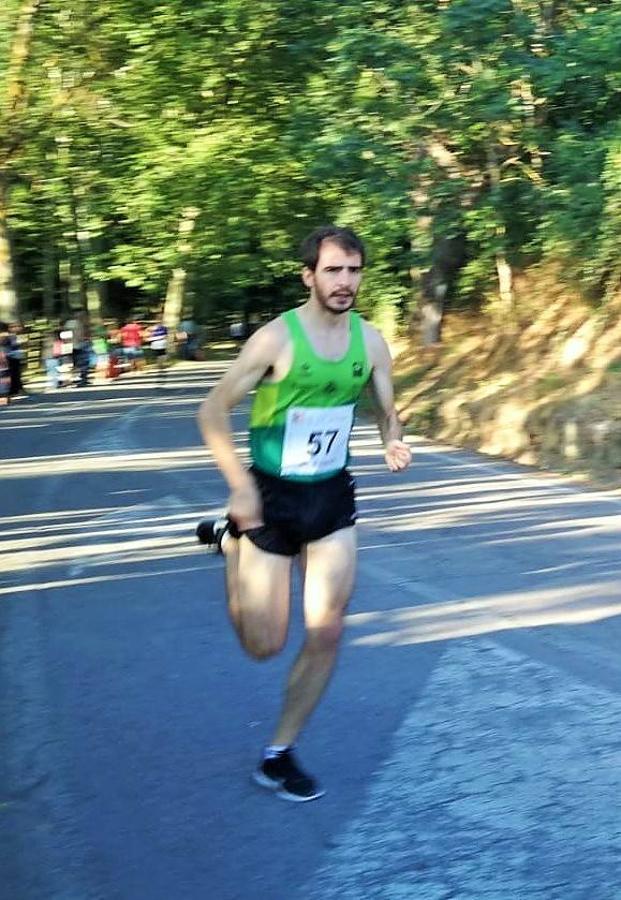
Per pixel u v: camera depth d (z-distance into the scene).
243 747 5.15
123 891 3.93
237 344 57.62
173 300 47.41
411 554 9.09
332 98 20.30
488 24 18.06
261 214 29.41
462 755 4.96
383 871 3.99
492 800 4.52
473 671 6.08
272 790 4.66
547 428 14.98
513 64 18.58
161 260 30.23
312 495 4.48
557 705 5.54
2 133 29.05
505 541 9.52
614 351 16.83
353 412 4.56
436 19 18.78
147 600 7.79
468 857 4.07
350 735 5.23
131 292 56.72
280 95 27.23
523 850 4.11
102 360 38.69
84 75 28.23
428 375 22.06
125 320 56.41
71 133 29.03
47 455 16.77
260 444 4.50
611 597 7.57
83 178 29.89
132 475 14.09
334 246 4.35
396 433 4.72
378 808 4.49
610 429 13.88
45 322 46.22
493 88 18.67
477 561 8.78
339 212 21.59
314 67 25.48
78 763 5.03
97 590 8.12
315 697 4.63
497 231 21.06
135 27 26.31
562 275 19.80
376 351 4.60
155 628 7.09
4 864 4.16
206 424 4.45
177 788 4.74
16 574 8.75
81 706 5.74
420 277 24.62
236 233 29.80
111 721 5.52
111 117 28.81
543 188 18.72
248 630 4.59
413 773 4.79
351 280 4.36
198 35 26.55
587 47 17.77
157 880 4.00
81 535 10.27
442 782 4.70
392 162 19.59
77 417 23.62
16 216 34.75
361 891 3.86
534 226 20.58
